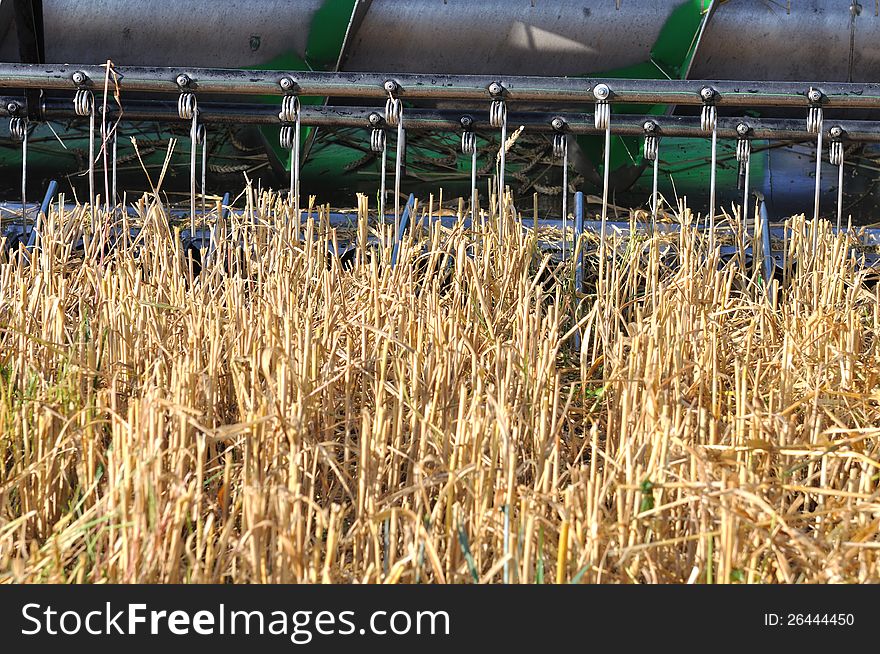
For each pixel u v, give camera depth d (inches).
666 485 246.1
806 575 249.9
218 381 344.5
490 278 439.8
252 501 245.1
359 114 596.4
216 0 632.4
